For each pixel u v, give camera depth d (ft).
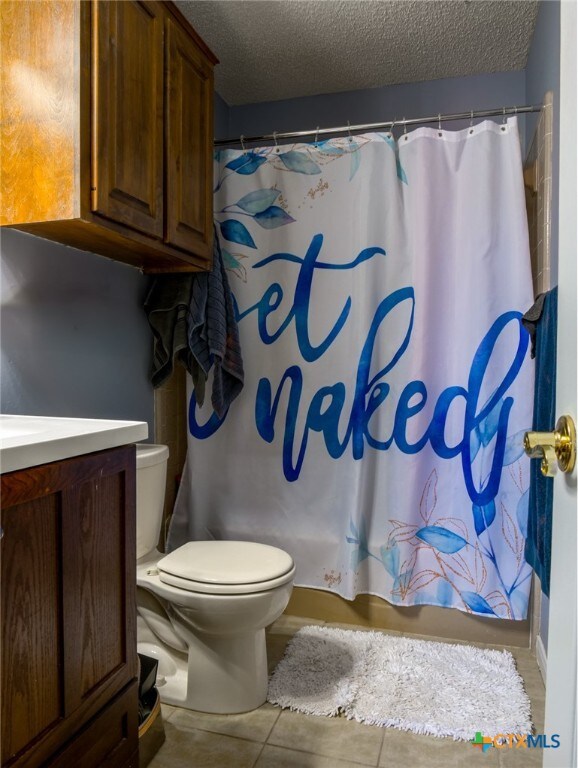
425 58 7.30
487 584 6.04
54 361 4.95
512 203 5.88
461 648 6.02
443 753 4.43
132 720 3.19
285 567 4.92
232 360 6.55
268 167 6.74
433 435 6.23
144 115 4.71
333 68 7.56
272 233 6.73
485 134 5.93
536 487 4.25
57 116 4.00
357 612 6.60
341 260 6.52
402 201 6.29
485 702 5.02
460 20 6.45
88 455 2.81
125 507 3.13
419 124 7.91
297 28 6.64
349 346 6.51
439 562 6.25
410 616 6.41
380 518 6.46
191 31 5.48
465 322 6.05
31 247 4.65
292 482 6.73
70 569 2.65
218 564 4.95
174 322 6.24
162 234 5.08
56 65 3.99
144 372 6.48
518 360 5.87
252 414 6.84
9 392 4.43
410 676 5.44
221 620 4.66
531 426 5.82
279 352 6.75
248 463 6.87
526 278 5.82
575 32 1.91
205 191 5.94
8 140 4.14
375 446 6.46
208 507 6.98
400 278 6.31
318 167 6.56
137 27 4.59
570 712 1.83
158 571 5.10
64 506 2.61
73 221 4.08
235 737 4.63
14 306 4.48
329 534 6.63
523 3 6.15
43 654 2.47
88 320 5.43
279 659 5.81
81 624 2.73
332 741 4.58
